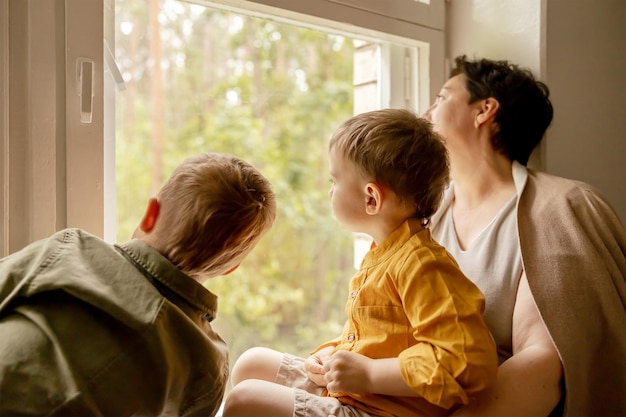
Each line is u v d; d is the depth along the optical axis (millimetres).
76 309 637
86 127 865
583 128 1269
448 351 699
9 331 617
